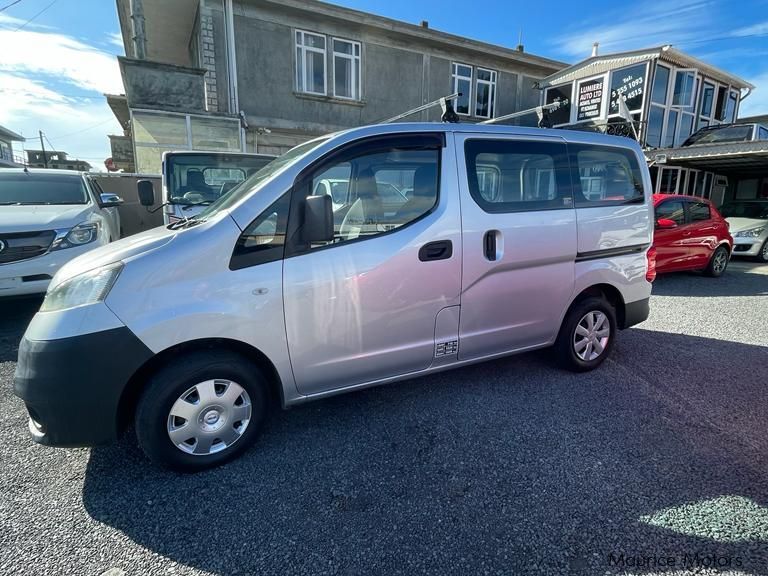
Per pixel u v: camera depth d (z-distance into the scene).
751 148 10.63
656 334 4.86
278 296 2.43
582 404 3.21
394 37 13.42
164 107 9.61
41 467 2.47
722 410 3.14
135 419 2.32
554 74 15.05
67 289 2.23
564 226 3.31
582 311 3.58
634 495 2.24
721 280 8.09
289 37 11.98
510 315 3.22
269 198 2.45
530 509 2.15
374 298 2.67
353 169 2.69
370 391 3.41
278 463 2.52
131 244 2.39
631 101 13.10
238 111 11.55
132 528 2.03
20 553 1.88
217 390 2.44
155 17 12.42
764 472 2.44
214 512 2.13
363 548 1.92
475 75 15.09
